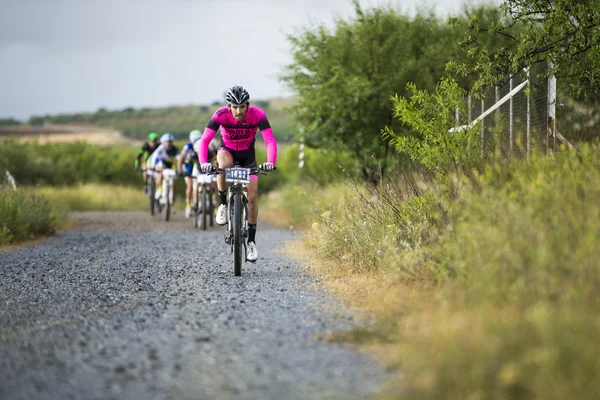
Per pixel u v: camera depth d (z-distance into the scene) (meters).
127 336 9.62
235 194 15.50
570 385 6.18
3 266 17.89
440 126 15.97
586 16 15.45
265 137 15.52
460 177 13.80
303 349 8.73
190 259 19.31
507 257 9.19
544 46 16.14
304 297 12.37
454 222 12.55
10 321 10.80
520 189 11.37
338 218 20.16
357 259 15.29
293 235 26.28
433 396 6.61
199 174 30.45
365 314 10.62
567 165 11.39
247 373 7.80
